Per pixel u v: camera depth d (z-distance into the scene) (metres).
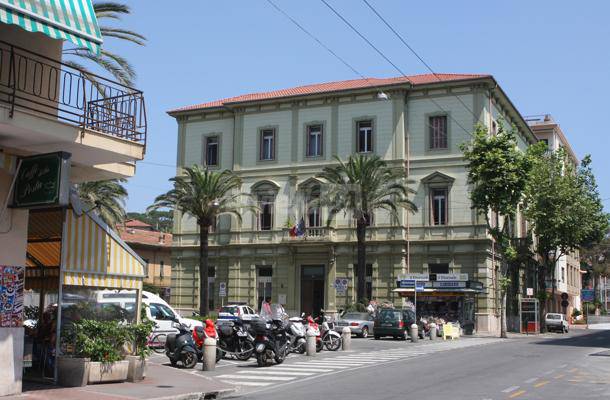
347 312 41.53
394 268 47.50
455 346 30.75
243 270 52.44
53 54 14.45
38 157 12.73
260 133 53.47
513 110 53.59
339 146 50.53
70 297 16.08
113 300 16.52
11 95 12.15
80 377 14.13
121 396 12.90
